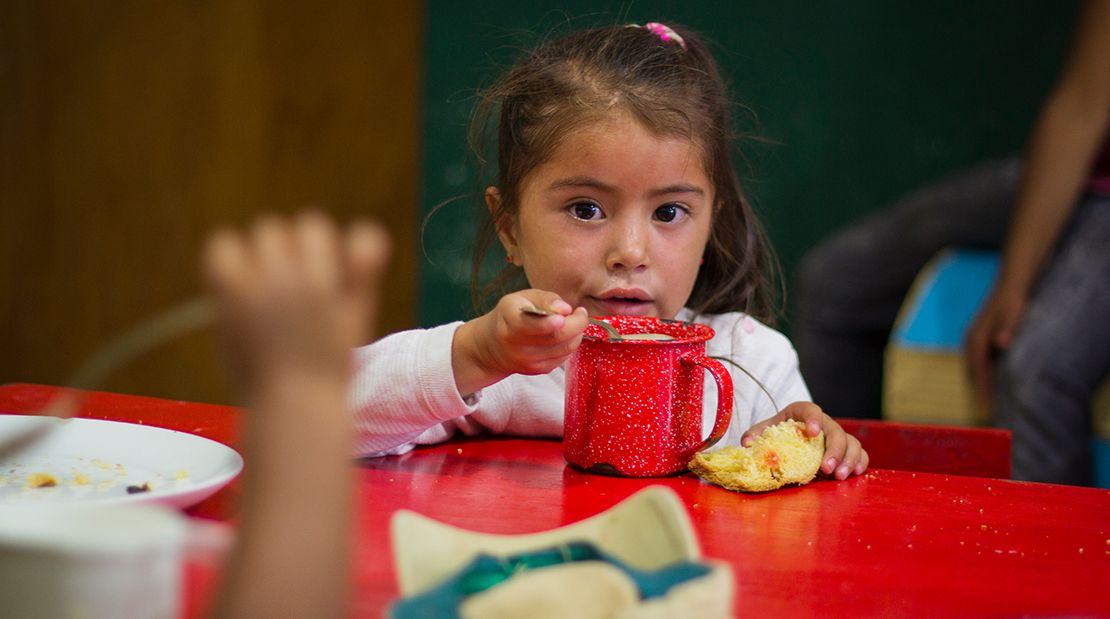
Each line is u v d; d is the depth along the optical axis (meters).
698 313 1.58
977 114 3.67
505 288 1.66
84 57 3.75
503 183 1.50
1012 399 2.34
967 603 0.76
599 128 1.32
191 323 0.54
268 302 0.50
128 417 1.24
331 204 3.84
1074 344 2.29
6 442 0.92
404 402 1.12
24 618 0.54
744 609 0.74
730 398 1.11
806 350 3.41
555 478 1.09
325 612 0.50
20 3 3.71
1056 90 2.30
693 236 1.39
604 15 3.61
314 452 0.50
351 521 0.52
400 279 3.87
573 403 1.13
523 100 1.43
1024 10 3.61
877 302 3.32
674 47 1.50
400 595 0.72
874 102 3.70
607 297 1.36
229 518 0.90
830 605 0.75
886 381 3.43
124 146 3.80
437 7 3.68
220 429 1.20
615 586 0.59
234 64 3.77
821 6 3.66
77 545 0.53
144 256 3.83
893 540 0.91
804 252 3.76
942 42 3.66
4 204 3.81
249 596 0.49
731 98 1.98
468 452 1.21
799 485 1.09
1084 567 0.85
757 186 3.31
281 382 0.50
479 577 0.64
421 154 3.76
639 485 1.07
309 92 3.80
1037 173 2.30
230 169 3.81
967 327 3.36
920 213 3.23
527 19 3.63
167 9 3.75
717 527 0.94
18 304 3.86
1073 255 2.34
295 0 3.75
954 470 1.37
